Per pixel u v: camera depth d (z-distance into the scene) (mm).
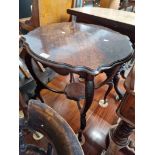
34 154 588
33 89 1388
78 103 1321
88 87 907
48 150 553
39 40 1038
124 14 1738
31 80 1362
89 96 939
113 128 983
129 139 941
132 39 1486
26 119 525
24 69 1332
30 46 964
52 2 1573
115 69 1083
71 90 1232
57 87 1690
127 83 591
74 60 868
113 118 1403
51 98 1546
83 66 835
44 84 1334
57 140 463
